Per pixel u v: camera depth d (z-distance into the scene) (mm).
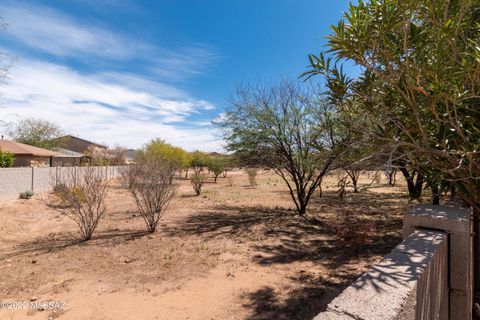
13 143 25734
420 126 2209
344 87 2938
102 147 33594
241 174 42500
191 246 5996
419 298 1221
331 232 7242
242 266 4852
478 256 2633
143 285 4109
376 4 2420
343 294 1102
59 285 4109
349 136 3547
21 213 9586
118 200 12914
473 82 2084
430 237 1789
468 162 2293
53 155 28266
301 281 4219
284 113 9078
